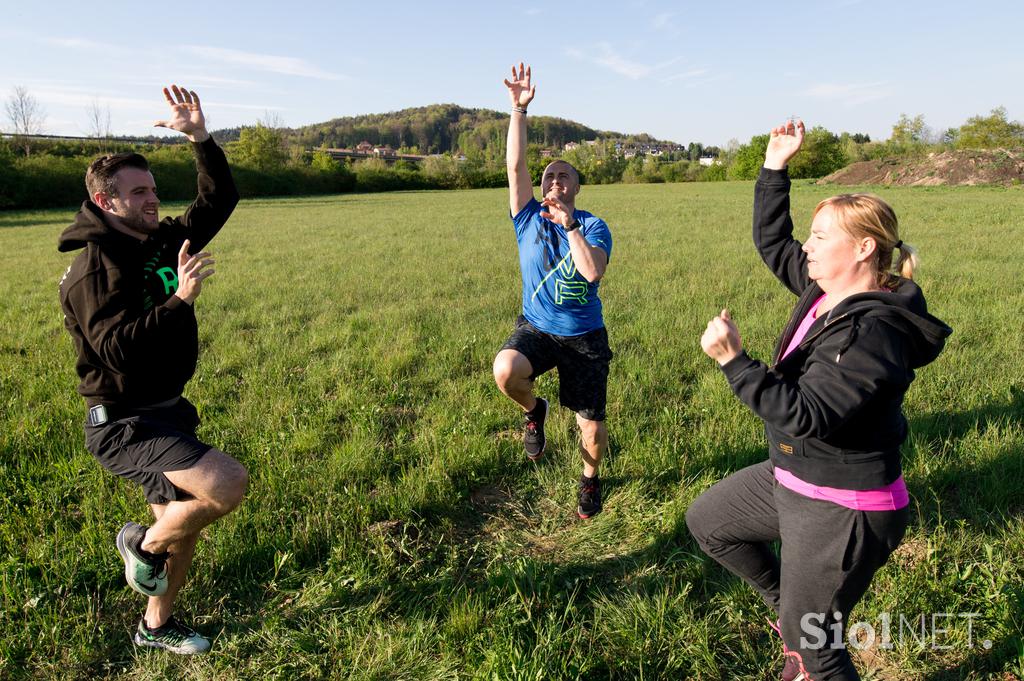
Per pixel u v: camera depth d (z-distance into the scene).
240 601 3.02
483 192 60.47
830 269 2.17
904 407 4.68
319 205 40.69
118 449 2.62
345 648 2.73
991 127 68.31
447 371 5.94
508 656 2.53
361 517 3.55
